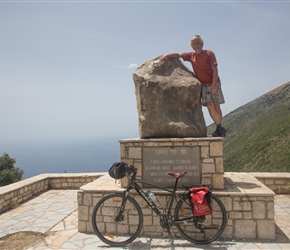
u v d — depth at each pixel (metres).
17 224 5.31
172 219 4.38
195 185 4.29
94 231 4.66
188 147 4.68
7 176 21.27
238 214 4.31
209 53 5.10
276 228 4.76
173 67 5.29
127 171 4.33
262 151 25.47
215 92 5.21
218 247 4.04
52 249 4.14
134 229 4.60
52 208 6.37
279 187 7.21
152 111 5.01
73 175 8.41
